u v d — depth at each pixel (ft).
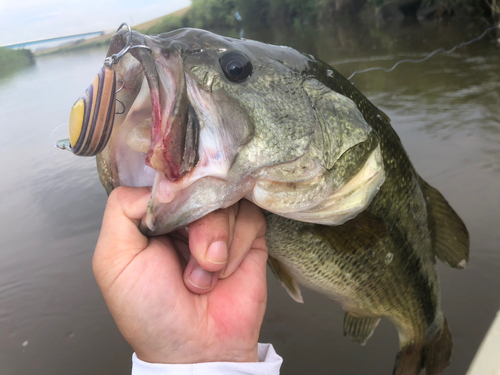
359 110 0.80
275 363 0.72
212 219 0.64
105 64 0.55
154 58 0.59
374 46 6.97
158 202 0.61
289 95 0.70
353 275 1.04
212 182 0.63
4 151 3.30
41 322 1.77
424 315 1.27
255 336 0.72
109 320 1.79
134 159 0.70
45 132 3.58
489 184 2.30
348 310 1.24
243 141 0.64
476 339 1.53
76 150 0.57
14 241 2.26
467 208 2.15
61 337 1.70
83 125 0.55
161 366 0.64
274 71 0.70
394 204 1.01
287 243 0.93
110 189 0.72
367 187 0.78
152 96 0.57
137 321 0.64
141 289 0.64
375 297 1.13
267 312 1.78
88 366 1.57
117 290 0.64
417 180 1.08
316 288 1.05
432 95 3.92
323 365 1.53
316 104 0.73
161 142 0.57
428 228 1.15
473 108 3.40
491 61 4.88
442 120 3.24
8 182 2.86
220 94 0.64
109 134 0.57
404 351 1.30
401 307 1.20
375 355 1.57
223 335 0.68
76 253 2.14
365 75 5.05
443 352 1.37
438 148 2.79
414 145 2.89
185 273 0.67
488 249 1.88
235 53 0.67
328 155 0.72
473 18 8.29
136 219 0.66
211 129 0.62
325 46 7.51
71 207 2.53
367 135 0.77
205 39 0.66
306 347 1.61
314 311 1.77
